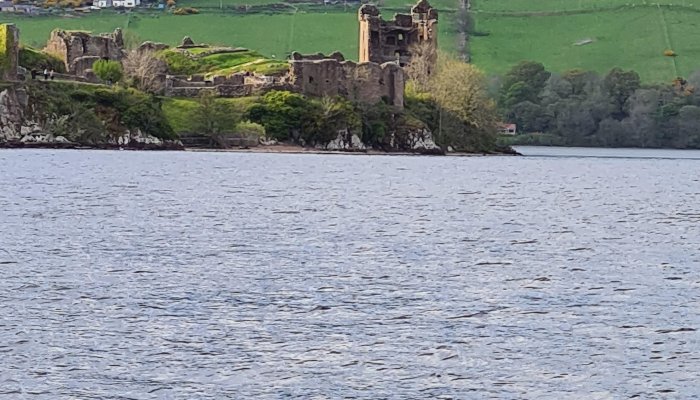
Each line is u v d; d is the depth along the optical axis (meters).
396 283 103.38
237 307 91.25
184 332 82.62
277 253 121.81
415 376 73.31
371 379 72.62
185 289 98.38
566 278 107.94
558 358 77.25
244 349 78.56
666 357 77.62
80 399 68.25
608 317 88.94
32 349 77.50
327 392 70.19
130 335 81.62
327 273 108.44
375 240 135.38
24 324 83.88
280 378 72.56
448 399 69.38
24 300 91.94
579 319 88.19
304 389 70.69
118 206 170.50
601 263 119.19
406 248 128.50
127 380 71.75
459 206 188.12
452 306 92.81
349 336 82.31
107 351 77.44
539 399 69.50
